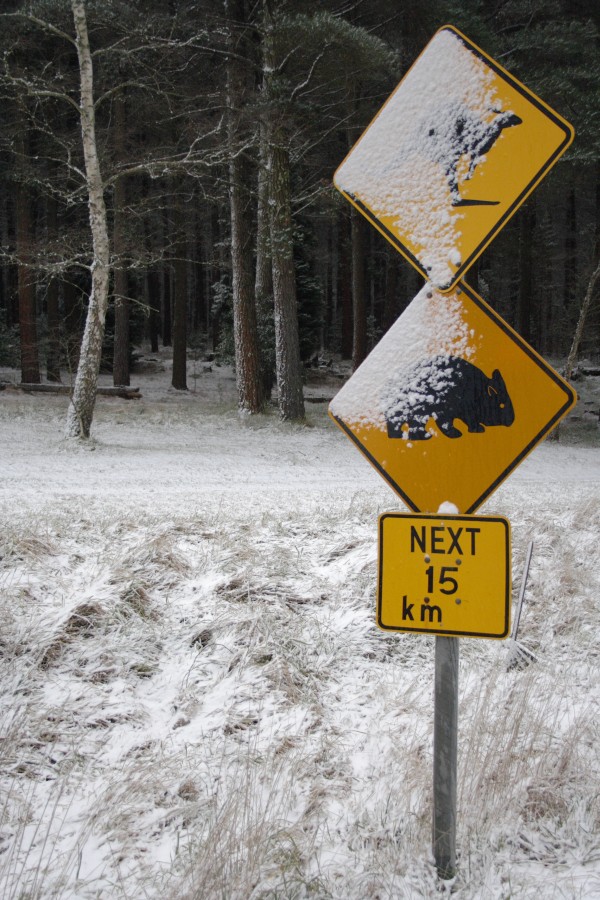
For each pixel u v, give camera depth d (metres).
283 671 4.38
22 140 23.50
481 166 2.32
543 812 3.13
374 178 2.44
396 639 4.99
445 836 2.64
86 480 11.85
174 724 3.93
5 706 3.95
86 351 15.79
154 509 8.24
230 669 4.45
